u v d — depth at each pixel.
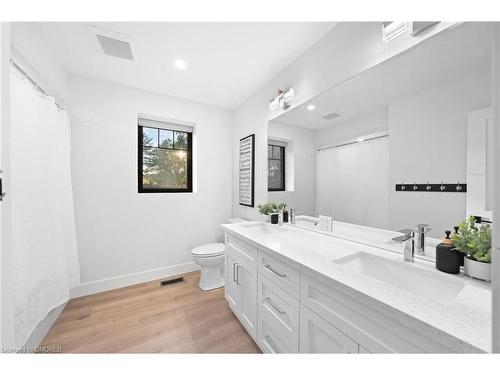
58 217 1.67
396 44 1.07
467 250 0.81
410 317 0.60
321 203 1.61
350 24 1.31
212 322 1.70
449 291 0.81
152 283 2.39
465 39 0.86
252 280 1.46
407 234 1.00
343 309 0.82
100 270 2.20
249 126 2.59
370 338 0.72
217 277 2.30
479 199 0.85
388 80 1.14
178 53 1.73
